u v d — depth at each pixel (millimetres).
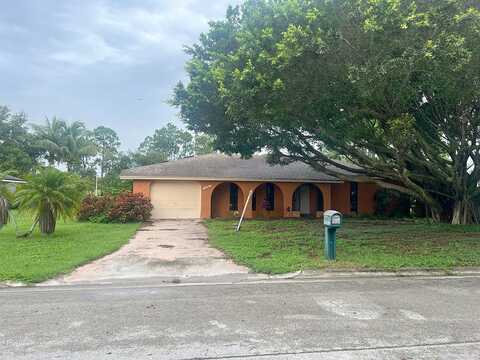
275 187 25391
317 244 12117
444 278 8406
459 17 8828
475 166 15367
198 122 14938
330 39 9375
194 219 22859
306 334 4945
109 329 5125
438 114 13234
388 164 15086
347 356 4285
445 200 18016
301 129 15266
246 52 10523
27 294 7051
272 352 4395
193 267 9203
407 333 4992
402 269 8906
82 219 20516
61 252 10672
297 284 7801
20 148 42781
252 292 7129
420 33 9039
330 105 11281
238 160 26484
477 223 16688
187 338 4801
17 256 10070
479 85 9781
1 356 4281
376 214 25422
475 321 5477
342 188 25844
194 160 25969
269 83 10109
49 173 14070
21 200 13797
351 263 9188
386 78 9289
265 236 14156
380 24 8789
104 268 9070
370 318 5594
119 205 20344
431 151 14297
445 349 4484
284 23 10281
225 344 4617
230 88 10922
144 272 8773
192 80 13547
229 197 25016
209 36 13898
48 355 4309
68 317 5633
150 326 5242
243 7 12727
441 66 8938
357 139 13695
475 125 12914
